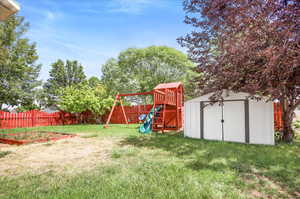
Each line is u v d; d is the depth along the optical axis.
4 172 3.43
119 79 22.84
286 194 2.47
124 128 11.69
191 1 6.21
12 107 14.77
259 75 4.64
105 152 4.98
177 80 23.69
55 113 15.69
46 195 2.41
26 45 13.04
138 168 3.51
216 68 5.33
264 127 6.07
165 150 5.11
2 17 2.76
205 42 6.38
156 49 24.70
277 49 3.93
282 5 4.11
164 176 3.06
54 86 30.16
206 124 7.31
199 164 3.72
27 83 13.65
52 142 6.61
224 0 4.95
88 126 13.41
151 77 24.92
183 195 2.36
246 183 2.80
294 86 5.30
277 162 3.87
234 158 4.18
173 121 11.26
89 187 2.64
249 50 4.45
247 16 4.67
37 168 3.65
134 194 2.40
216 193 2.43
